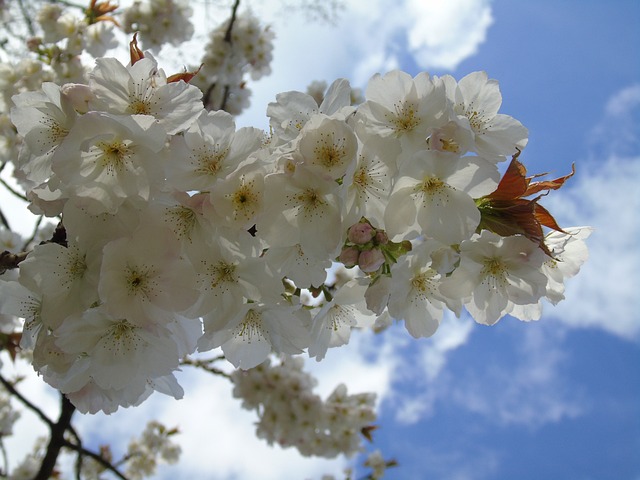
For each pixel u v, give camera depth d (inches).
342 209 9.8
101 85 10.4
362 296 11.0
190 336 11.1
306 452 37.3
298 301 11.0
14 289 11.2
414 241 10.8
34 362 10.4
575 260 11.8
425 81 10.5
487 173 10.0
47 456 24.3
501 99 11.5
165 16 33.4
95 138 9.5
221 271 10.3
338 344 12.2
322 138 9.8
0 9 31.8
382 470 38.2
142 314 9.9
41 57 27.3
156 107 10.4
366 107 10.5
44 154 10.5
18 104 10.4
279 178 9.9
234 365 11.5
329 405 36.9
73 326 10.1
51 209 10.4
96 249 10.0
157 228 9.9
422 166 10.0
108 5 27.8
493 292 10.7
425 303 11.2
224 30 37.7
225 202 9.8
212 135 10.4
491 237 10.3
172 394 11.8
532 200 10.5
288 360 38.0
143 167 9.9
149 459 41.8
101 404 11.6
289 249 10.3
